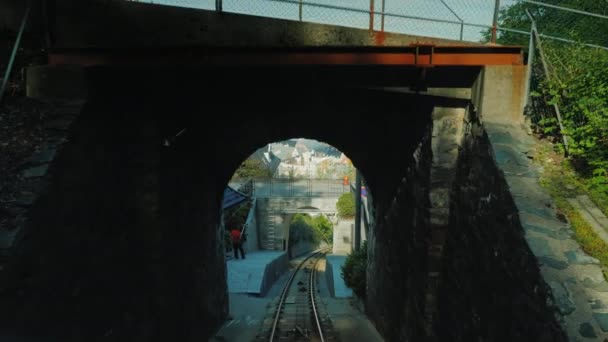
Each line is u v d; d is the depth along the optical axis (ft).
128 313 19.13
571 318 10.60
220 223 37.01
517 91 18.20
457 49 18.34
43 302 13.12
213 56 18.16
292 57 18.31
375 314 35.22
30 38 19.27
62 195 14.39
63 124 15.14
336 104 27.02
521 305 12.92
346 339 32.17
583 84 17.72
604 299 10.99
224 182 35.40
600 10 24.09
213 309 33.55
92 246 16.25
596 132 16.21
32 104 16.21
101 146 17.25
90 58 17.63
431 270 20.88
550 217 13.53
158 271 20.63
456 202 19.54
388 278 30.19
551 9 25.12
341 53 18.37
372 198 36.42
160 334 21.36
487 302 15.46
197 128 25.96
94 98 17.02
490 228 15.74
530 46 18.61
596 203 14.49
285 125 31.86
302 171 205.36
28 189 13.03
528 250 12.61
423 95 20.61
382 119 27.25
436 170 20.35
